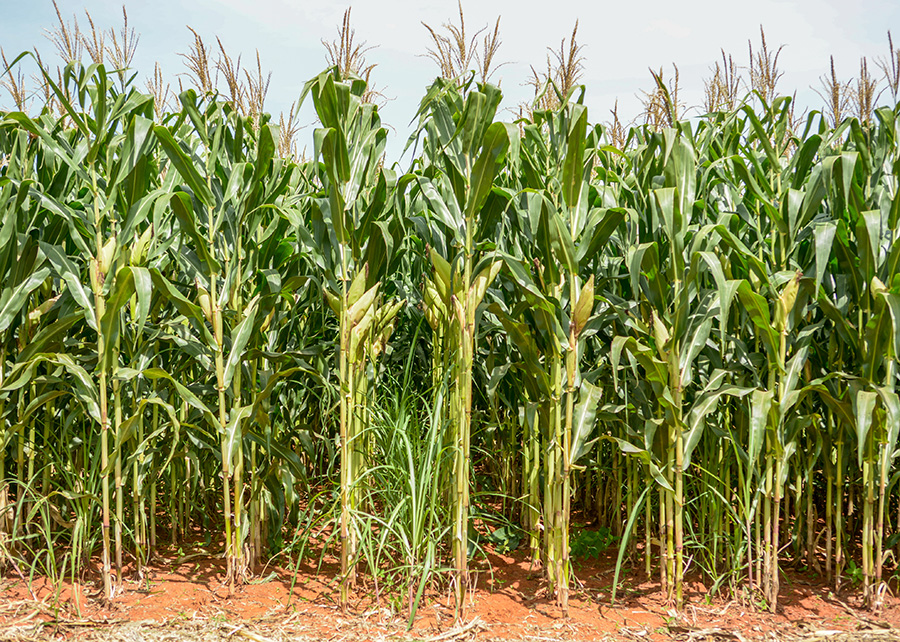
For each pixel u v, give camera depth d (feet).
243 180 10.44
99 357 9.25
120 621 9.14
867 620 9.57
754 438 8.89
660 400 9.37
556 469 9.76
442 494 10.68
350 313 9.59
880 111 10.46
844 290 10.14
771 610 9.80
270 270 10.66
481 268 9.19
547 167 10.64
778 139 11.12
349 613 9.52
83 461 11.39
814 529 12.10
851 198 9.82
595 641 8.89
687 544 10.05
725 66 13.19
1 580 10.34
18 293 9.50
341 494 9.68
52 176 10.93
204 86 10.69
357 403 10.55
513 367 11.64
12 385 9.42
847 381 9.53
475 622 9.25
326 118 8.82
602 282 10.19
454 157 9.28
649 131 12.52
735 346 10.63
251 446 10.73
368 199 11.14
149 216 10.83
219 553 12.03
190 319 10.50
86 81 9.21
